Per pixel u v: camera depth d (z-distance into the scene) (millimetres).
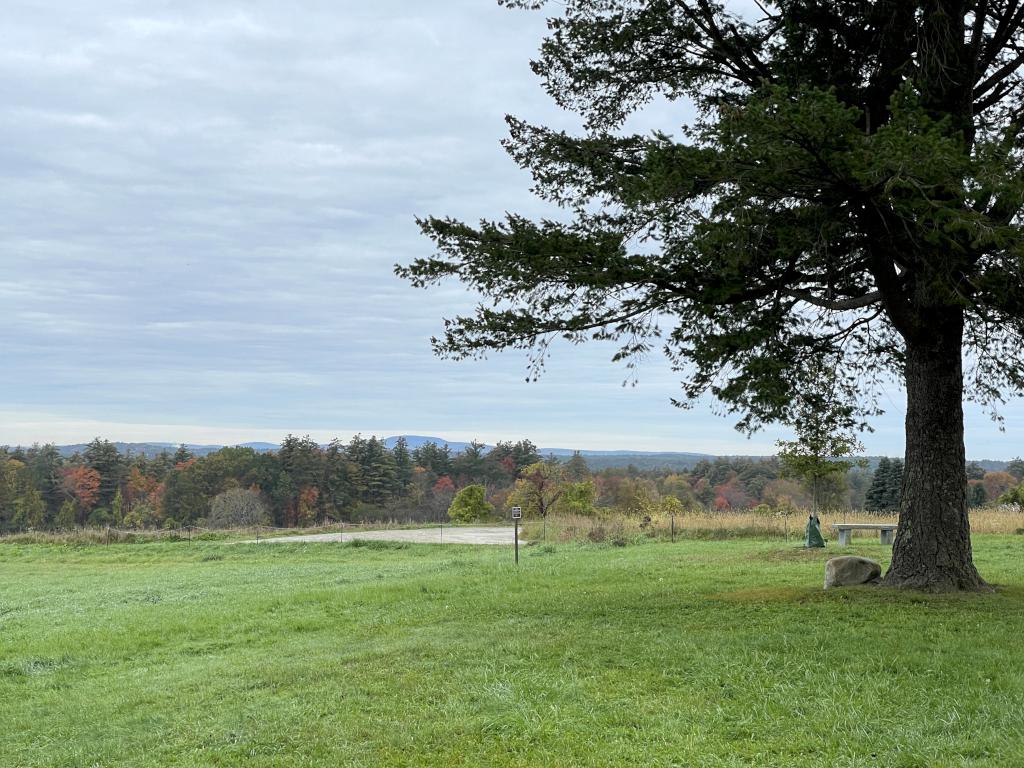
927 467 11578
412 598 14789
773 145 8781
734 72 12758
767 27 12188
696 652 8297
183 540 37406
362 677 8359
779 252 10156
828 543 22266
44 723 8008
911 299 11578
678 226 10617
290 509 92688
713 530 27812
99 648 11758
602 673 7816
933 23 10438
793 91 10570
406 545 31109
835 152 8727
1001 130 10586
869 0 10773
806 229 9930
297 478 94000
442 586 16109
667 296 11117
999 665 7332
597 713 6641
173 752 6598
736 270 9953
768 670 7531
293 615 13695
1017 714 6027
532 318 11539
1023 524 24812
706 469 103688
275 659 10008
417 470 104625
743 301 11117
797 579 14391
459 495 62000
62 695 9148
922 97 10547
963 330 12570
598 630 9898
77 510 91500
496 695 7164
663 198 9625
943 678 7039
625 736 6168
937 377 11602
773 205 9953
